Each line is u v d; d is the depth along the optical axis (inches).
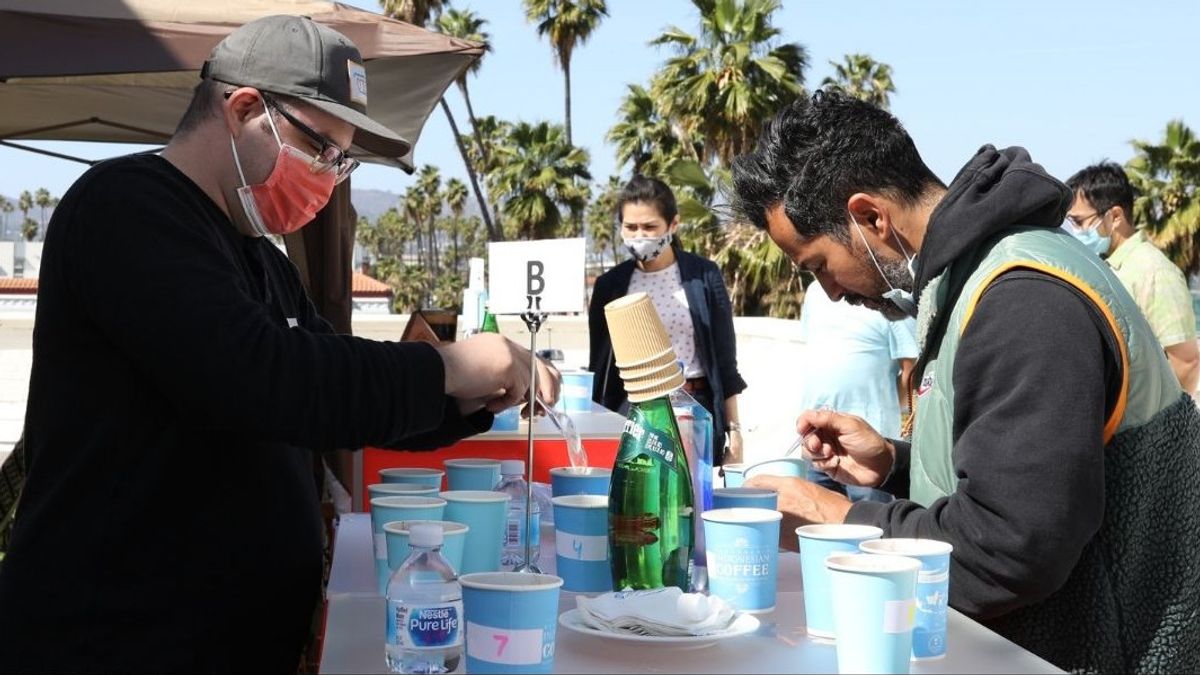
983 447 69.3
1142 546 73.5
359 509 154.9
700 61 982.4
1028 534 67.2
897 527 74.8
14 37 130.6
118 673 70.2
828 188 81.3
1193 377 202.7
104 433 70.4
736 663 58.9
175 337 65.7
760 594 69.4
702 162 1063.6
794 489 83.1
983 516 69.0
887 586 55.0
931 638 59.5
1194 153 1206.3
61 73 131.0
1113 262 210.1
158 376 67.0
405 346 71.9
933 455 79.1
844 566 56.4
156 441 70.9
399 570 59.4
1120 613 73.5
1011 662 59.6
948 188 79.4
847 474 94.1
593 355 216.8
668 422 72.5
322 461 156.2
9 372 398.9
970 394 71.5
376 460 154.8
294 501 77.9
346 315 221.3
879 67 1567.4
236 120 77.2
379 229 4160.9
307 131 77.3
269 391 65.8
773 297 857.5
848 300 87.4
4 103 195.9
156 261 67.1
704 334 205.0
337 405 67.5
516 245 96.0
